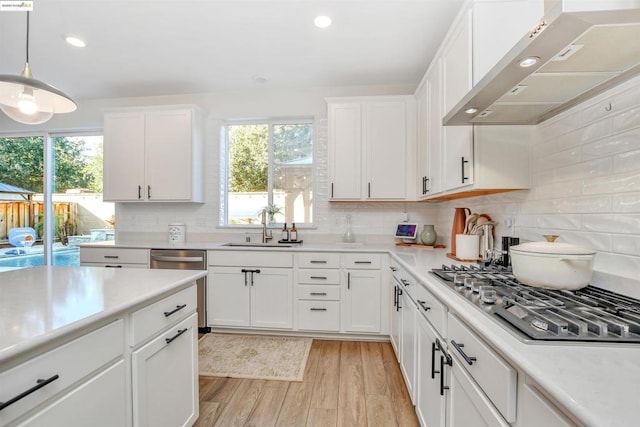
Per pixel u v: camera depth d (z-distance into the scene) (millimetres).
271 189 3453
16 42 2361
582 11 661
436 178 2186
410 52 2516
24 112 1552
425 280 1413
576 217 1284
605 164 1145
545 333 732
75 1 1906
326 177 3260
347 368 2215
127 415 1070
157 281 1357
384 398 1857
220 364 2270
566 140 1338
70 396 840
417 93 2713
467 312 952
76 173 3676
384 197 2867
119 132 3174
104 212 3656
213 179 3408
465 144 1688
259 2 1929
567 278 1070
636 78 1021
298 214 3422
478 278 1339
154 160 3141
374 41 2357
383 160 2869
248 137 3516
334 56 2588
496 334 773
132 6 1959
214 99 3393
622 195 1078
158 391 1230
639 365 612
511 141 1581
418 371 1594
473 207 2307
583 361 627
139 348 1125
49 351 782
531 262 1135
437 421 1254
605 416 452
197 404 1540
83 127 3574
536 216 1545
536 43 787
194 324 1517
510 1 1476
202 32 2246
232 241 3391
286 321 2736
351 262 2670
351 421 1654
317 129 3266
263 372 2158
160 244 3080
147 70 2842
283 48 2461
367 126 2883
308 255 2707
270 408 1764
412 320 1721
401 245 2980
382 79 3031
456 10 2004
